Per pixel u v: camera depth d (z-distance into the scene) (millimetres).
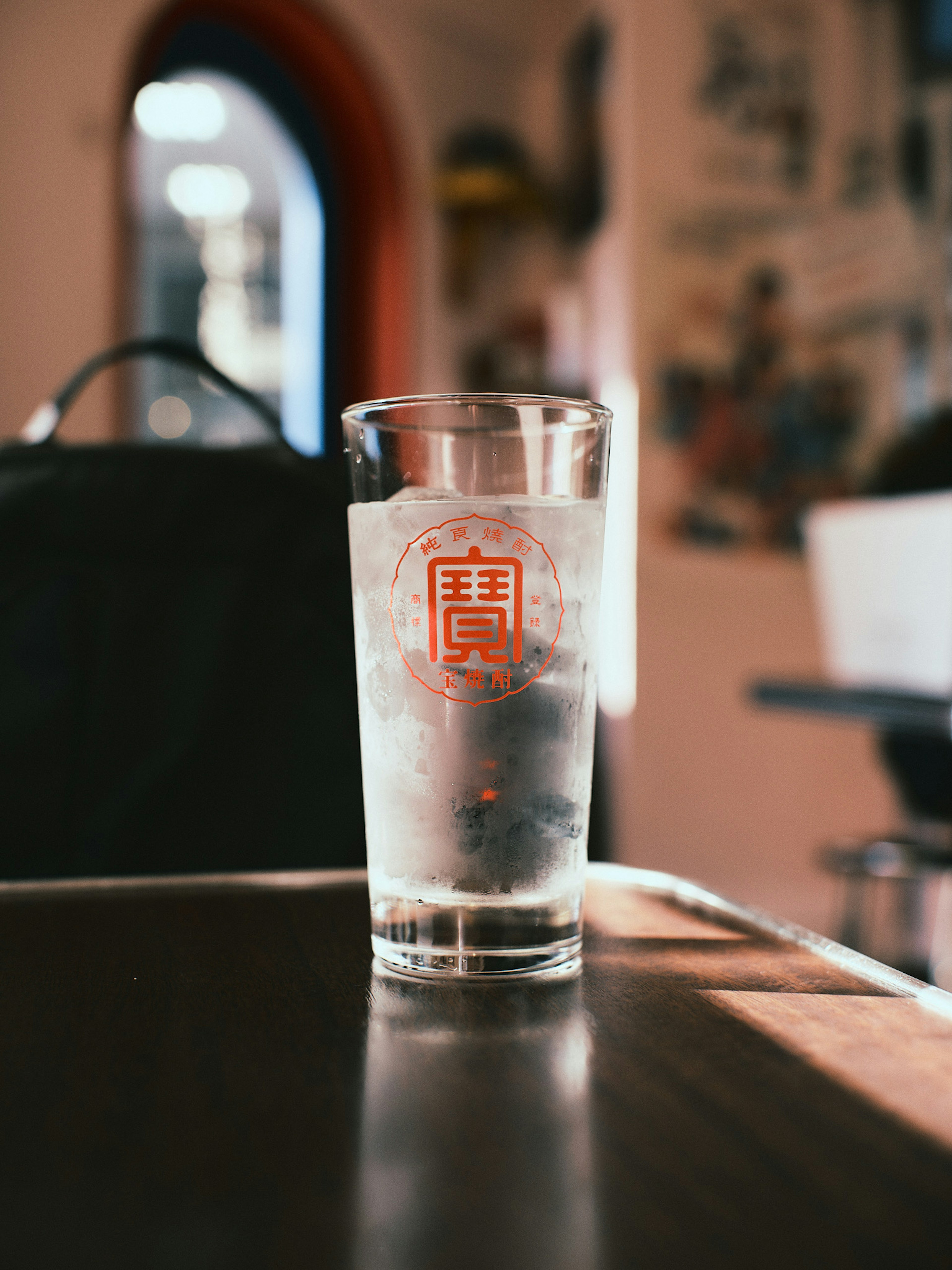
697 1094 324
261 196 3760
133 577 760
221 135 3611
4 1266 270
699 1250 272
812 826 2996
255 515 776
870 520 1411
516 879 397
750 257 2979
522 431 403
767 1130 308
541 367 3357
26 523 742
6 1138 307
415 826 398
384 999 380
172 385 3562
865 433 3047
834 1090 326
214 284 3756
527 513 394
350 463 428
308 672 784
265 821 774
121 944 427
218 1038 353
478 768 395
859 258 3039
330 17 3127
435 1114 316
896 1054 345
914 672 1349
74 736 747
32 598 743
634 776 2895
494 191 3207
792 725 2986
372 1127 311
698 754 2930
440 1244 274
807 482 3014
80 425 2711
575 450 406
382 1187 290
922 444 2135
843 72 3035
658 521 2912
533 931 397
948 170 3062
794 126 3008
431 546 392
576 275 3318
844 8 3027
